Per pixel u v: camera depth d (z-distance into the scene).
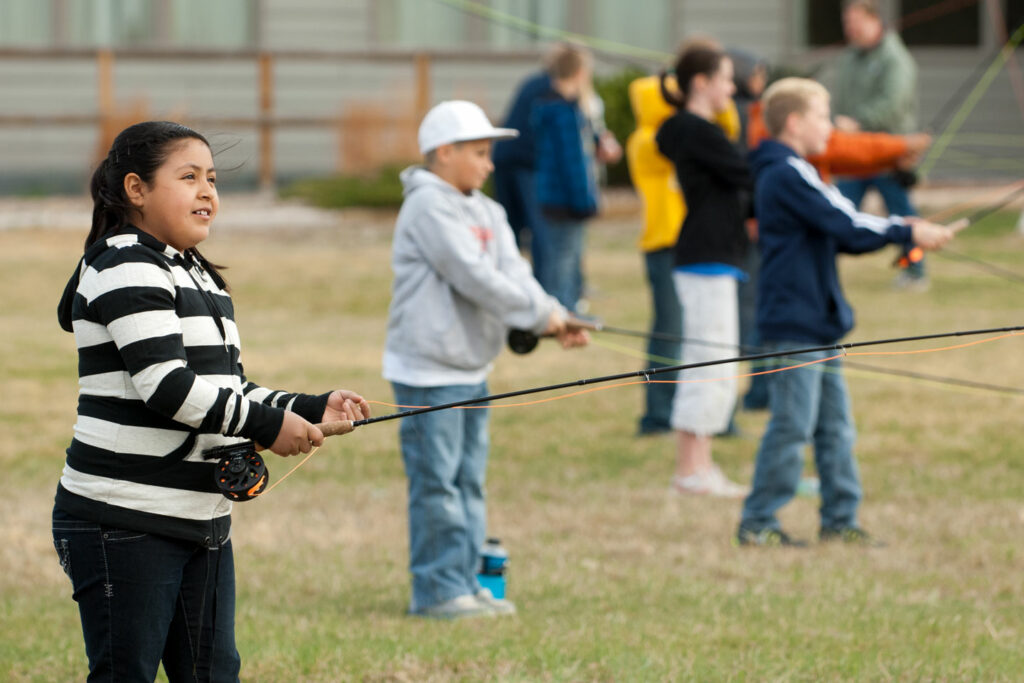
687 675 10.27
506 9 49.44
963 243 37.00
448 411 11.98
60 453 18.58
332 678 10.25
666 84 16.58
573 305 25.91
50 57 47.19
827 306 14.45
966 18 49.47
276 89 48.66
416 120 45.91
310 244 38.28
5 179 47.28
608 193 46.22
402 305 11.98
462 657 10.69
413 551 12.18
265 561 13.90
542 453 18.98
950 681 10.27
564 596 12.73
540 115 25.45
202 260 7.93
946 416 20.94
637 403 22.20
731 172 16.02
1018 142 49.34
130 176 7.57
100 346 7.44
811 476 17.88
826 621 11.83
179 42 49.00
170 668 7.94
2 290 31.05
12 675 10.31
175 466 7.51
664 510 16.08
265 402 8.22
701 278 16.27
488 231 12.24
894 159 16.64
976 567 13.76
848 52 30.84
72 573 7.58
